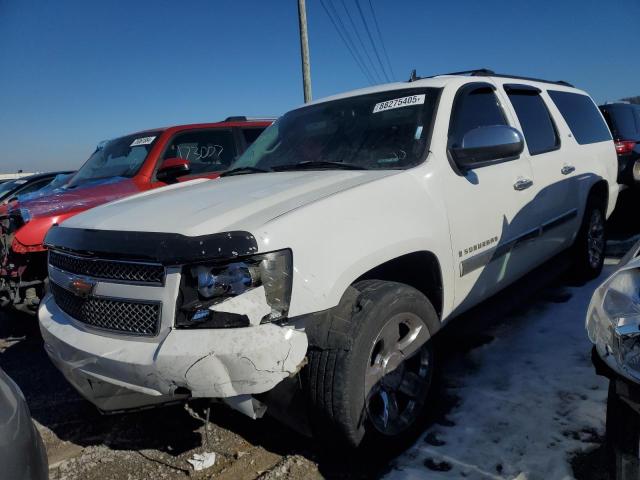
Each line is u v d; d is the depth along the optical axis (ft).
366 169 10.00
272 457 9.02
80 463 9.34
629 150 21.35
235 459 9.02
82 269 8.11
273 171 11.38
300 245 7.23
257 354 6.64
